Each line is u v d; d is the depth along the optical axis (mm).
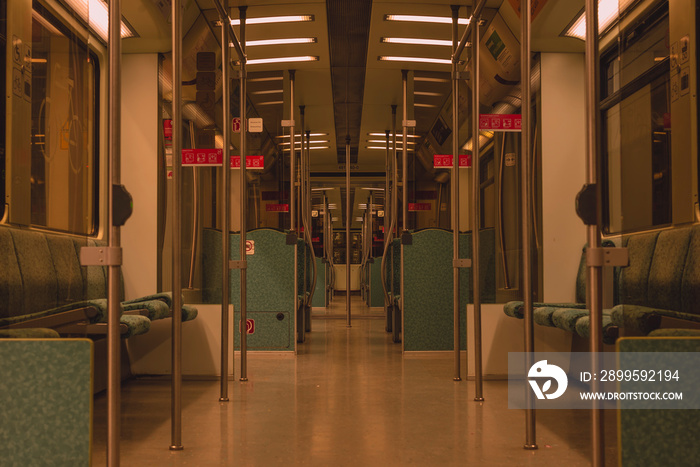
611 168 4840
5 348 1958
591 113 2123
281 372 4957
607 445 2928
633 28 3809
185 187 5062
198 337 4699
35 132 3465
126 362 4738
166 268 5258
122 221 2146
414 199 6691
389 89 7305
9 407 1951
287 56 6391
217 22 5242
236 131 5746
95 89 4797
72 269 3539
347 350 6355
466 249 6215
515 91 5516
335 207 12469
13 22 2916
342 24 5613
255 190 6465
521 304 4500
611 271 4707
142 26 4848
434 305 6125
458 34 5848
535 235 5438
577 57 5473
